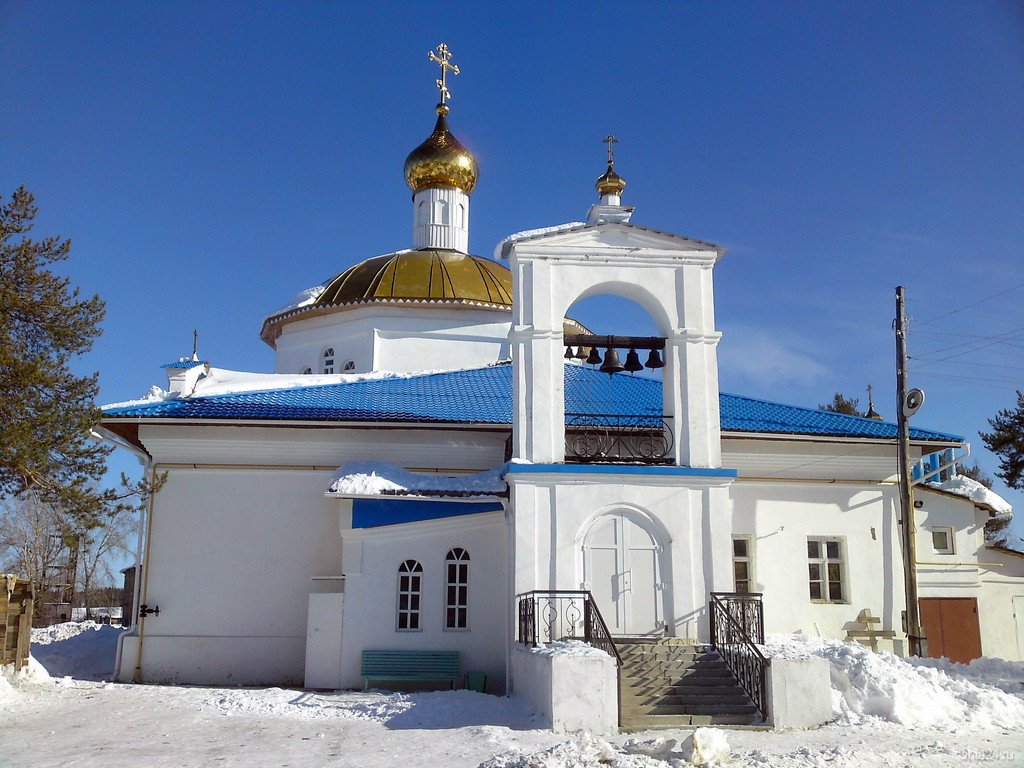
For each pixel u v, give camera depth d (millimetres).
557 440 17484
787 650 15211
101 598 53500
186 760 11297
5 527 48125
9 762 11203
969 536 24391
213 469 20828
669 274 18391
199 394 22141
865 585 21719
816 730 13602
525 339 17750
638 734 13203
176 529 20594
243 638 20141
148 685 19000
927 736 13172
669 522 17359
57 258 20578
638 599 17094
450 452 21203
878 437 21766
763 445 21641
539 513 17172
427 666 18484
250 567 20469
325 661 18625
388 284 27203
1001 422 24078
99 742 12539
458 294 27062
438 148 31172
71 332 19781
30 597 18938
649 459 18125
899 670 15453
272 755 11586
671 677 15398
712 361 18188
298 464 20922
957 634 23531
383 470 19453
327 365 27578
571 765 10305
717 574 17281
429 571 19016
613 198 19969
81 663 22359
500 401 22312
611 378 24750
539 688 14164
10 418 17672
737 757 11250
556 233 18047
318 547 20578
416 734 12883
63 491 17672
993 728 13922
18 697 16234
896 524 22172
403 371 25469
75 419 17859
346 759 11297
